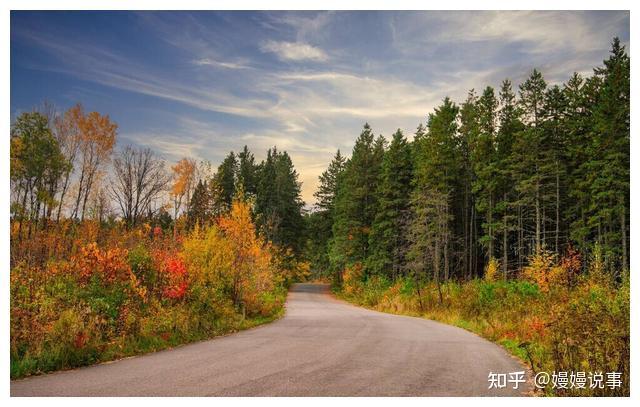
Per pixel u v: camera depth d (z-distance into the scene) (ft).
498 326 53.83
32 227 79.15
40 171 106.22
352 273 178.19
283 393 23.00
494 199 154.51
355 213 191.01
